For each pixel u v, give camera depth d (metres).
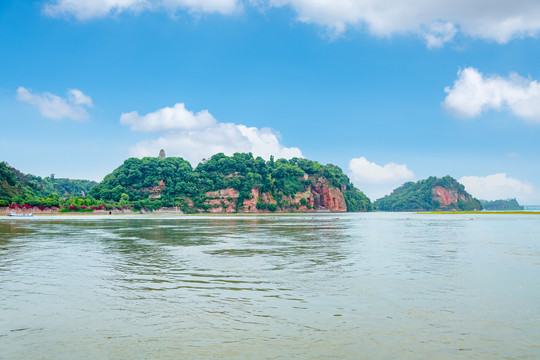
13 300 16.12
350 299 16.02
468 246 36.12
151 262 26.62
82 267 24.52
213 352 10.58
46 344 11.24
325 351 10.61
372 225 81.50
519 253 30.47
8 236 49.78
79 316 13.87
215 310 14.52
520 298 16.03
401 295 16.66
